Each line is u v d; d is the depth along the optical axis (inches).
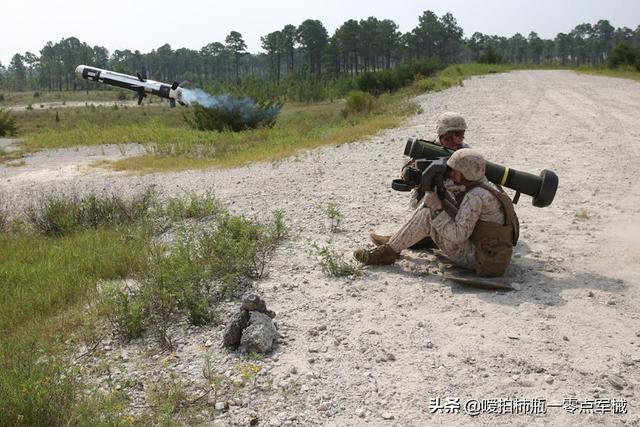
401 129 681.0
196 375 167.9
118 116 3213.6
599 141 528.7
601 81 1336.1
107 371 173.8
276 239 283.0
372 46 5615.2
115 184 504.7
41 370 163.5
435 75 1934.1
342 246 271.0
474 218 210.2
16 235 375.6
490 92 1088.2
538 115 730.8
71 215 379.6
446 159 211.9
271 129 907.4
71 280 255.9
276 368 168.2
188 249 254.4
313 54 6358.3
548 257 246.8
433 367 164.7
